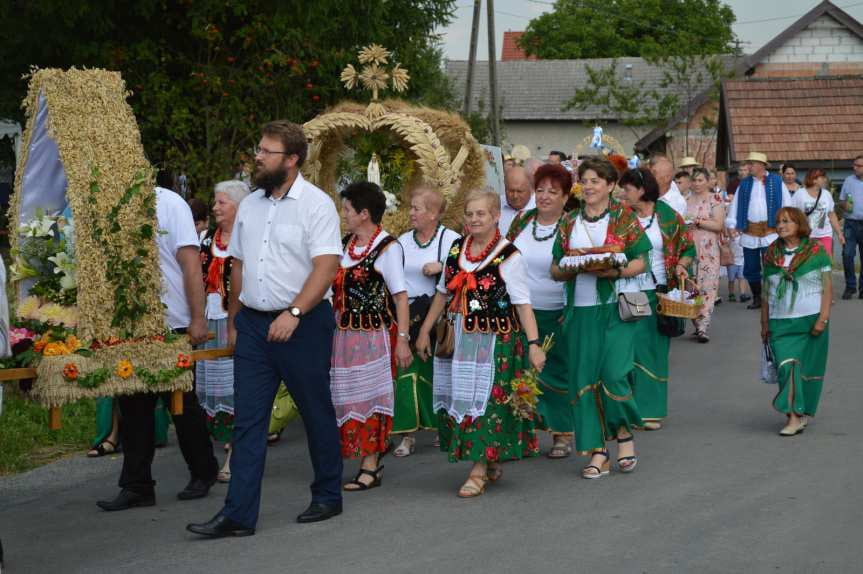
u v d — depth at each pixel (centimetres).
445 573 564
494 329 714
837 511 662
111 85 668
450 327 725
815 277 889
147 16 1591
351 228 751
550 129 5838
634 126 4588
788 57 4591
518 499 710
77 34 1627
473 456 710
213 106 1691
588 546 604
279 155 635
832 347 1345
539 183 816
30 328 627
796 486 724
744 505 680
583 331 762
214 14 1647
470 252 727
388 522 663
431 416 849
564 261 759
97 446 877
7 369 611
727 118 3512
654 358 916
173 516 692
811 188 1806
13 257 677
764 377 918
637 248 758
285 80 1700
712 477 755
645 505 686
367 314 743
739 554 585
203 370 795
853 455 811
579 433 758
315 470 675
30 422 946
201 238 912
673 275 962
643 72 5822
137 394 696
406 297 746
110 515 699
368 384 741
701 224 1402
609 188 770
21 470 838
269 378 645
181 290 695
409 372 840
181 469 829
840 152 3388
